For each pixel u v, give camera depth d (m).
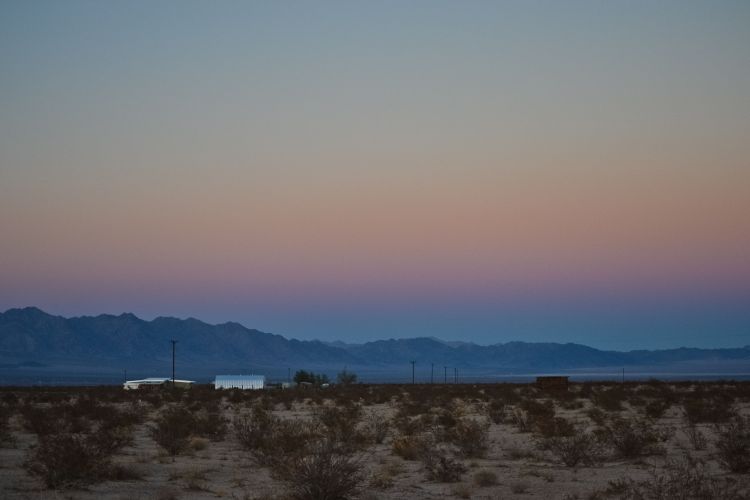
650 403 57.22
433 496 21.95
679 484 21.02
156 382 126.75
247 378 184.50
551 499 21.20
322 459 21.56
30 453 30.72
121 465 26.36
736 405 60.34
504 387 101.31
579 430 36.78
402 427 40.62
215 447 33.94
